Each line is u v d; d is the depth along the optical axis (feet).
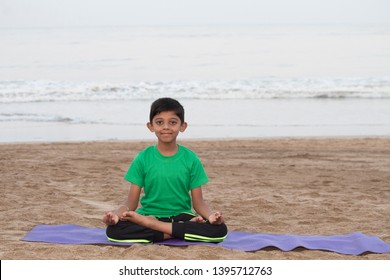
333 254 20.83
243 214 28.25
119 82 107.76
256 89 96.63
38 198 31.14
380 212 28.84
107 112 78.43
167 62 149.18
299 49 180.45
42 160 45.60
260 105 84.28
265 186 36.65
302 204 30.68
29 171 39.93
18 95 90.58
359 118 74.69
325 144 57.36
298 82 103.50
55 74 126.82
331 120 73.51
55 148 54.03
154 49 186.80
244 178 39.52
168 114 21.76
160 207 22.65
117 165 43.88
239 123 71.36
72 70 134.00
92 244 21.72
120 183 36.58
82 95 91.35
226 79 116.16
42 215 27.04
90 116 75.51
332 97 91.61
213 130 66.85
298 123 71.51
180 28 389.80
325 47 185.88
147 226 21.66
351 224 26.17
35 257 19.54
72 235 23.02
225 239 22.72
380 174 41.50
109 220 21.38
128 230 21.66
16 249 20.70
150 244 21.54
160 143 22.26
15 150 52.11
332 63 143.33
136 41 225.35
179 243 21.74
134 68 137.28
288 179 39.29
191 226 21.74
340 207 30.01
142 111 79.25
